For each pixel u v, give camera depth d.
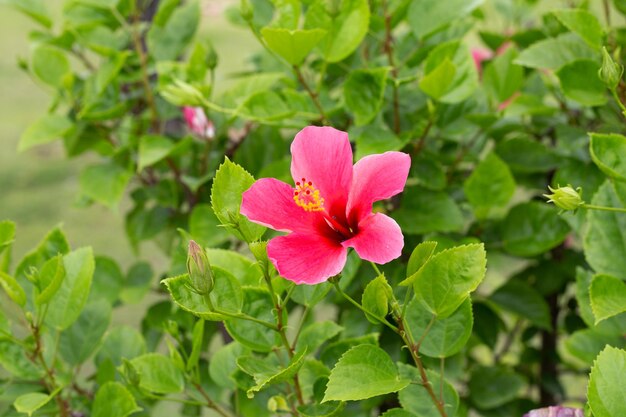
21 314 0.89
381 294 0.71
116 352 0.96
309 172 0.73
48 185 2.44
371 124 0.99
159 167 1.21
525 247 1.02
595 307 0.78
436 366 1.00
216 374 0.90
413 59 1.05
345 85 0.95
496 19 1.39
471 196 0.99
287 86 1.08
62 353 0.94
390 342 1.01
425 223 0.99
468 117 1.01
